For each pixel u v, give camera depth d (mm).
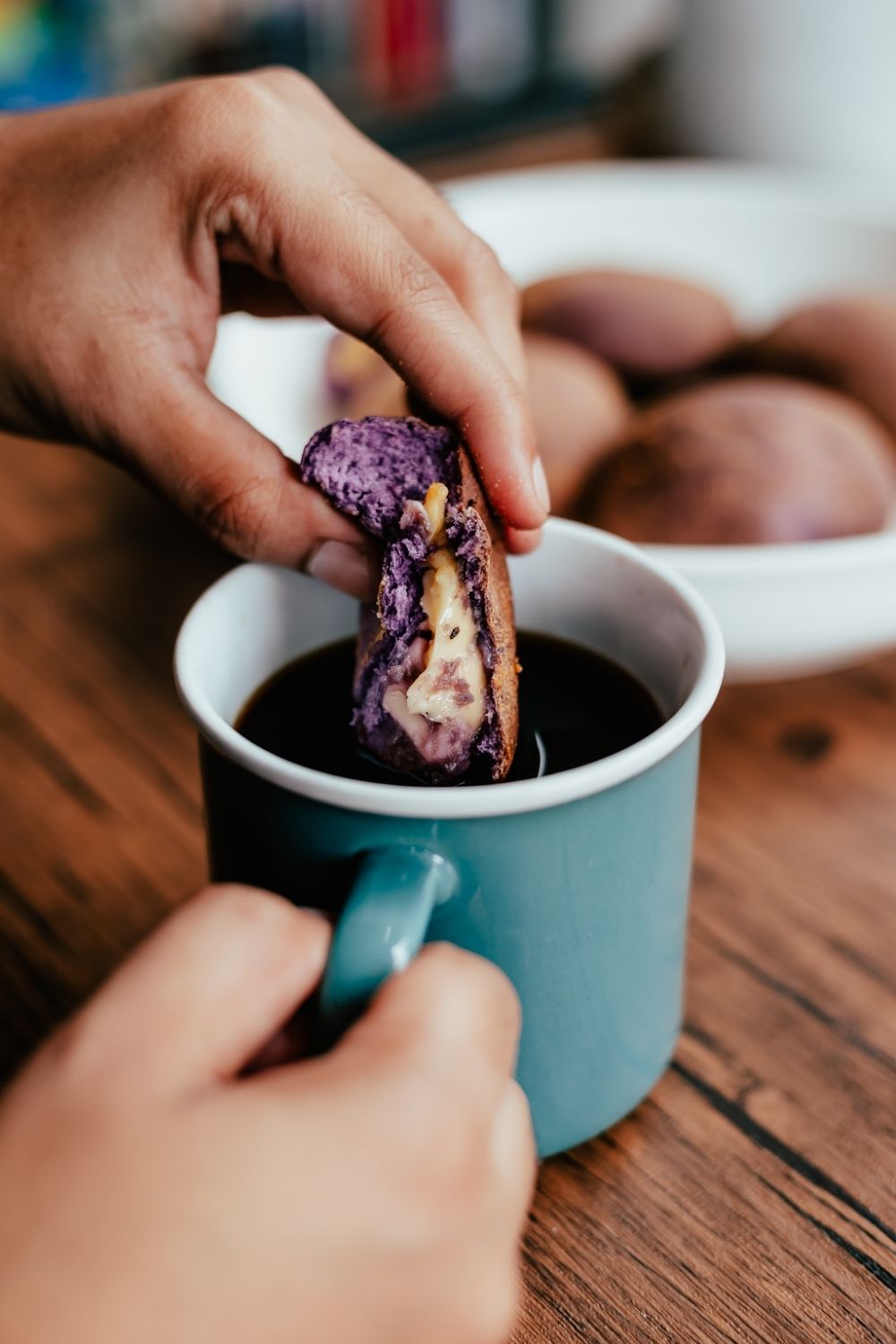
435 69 928
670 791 277
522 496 306
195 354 343
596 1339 277
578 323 502
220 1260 219
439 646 288
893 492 444
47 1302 215
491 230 560
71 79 822
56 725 411
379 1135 230
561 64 936
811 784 392
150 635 441
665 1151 307
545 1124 294
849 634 385
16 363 340
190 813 383
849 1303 281
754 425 428
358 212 318
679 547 414
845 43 615
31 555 477
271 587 323
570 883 270
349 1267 224
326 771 305
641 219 569
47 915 355
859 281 552
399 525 296
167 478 332
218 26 845
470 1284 233
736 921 354
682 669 303
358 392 476
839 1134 309
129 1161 223
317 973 253
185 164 326
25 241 335
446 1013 244
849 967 342
